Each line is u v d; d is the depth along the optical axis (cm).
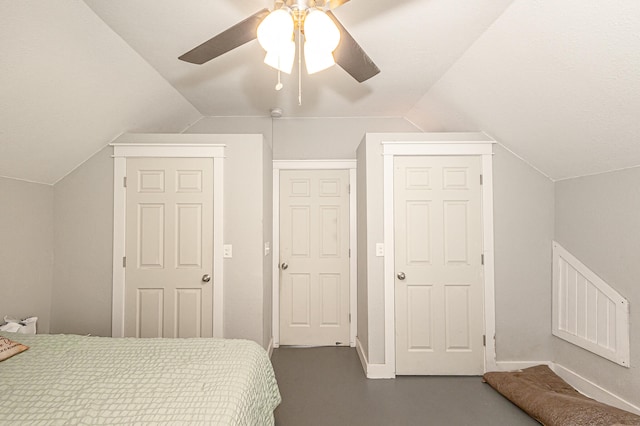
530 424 207
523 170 276
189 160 269
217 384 132
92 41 185
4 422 107
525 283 275
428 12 174
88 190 268
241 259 268
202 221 268
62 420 108
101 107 232
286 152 344
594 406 199
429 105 295
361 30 190
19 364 149
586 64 167
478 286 275
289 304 343
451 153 275
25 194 244
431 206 276
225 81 258
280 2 129
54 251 267
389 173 275
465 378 268
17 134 206
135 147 267
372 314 273
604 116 187
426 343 273
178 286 267
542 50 178
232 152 270
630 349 207
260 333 267
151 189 268
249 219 269
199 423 107
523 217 275
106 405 117
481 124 270
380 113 331
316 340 342
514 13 169
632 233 206
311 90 277
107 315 266
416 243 276
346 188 343
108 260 267
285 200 344
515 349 274
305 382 262
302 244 345
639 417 187
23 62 170
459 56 218
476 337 274
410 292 275
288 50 134
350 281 342
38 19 157
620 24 141
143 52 212
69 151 247
